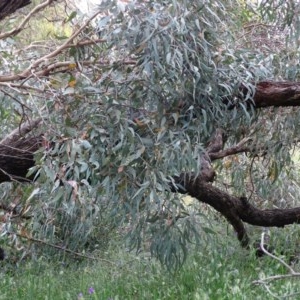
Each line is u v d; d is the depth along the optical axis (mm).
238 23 4305
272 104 3908
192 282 4676
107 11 3426
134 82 3482
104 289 4637
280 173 5715
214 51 3688
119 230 6164
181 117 3633
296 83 3885
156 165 3473
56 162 3422
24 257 6047
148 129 3564
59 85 3484
